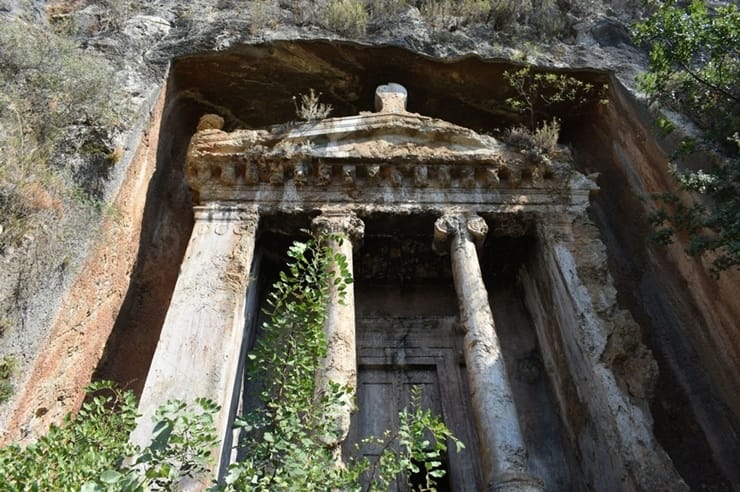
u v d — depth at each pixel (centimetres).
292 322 606
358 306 1223
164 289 1145
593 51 1405
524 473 757
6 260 755
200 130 1183
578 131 1494
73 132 977
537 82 1366
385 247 1178
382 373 1122
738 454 923
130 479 433
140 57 1260
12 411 701
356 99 1435
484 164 1121
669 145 1129
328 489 496
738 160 883
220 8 1442
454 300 1247
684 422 986
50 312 793
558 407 1025
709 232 976
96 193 948
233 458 845
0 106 893
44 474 456
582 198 1120
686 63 1091
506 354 1148
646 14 1567
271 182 1092
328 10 1382
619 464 809
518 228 1112
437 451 529
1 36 979
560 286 1018
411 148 1125
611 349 909
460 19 1473
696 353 1037
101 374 942
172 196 1278
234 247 995
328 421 583
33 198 825
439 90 1416
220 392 802
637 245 1227
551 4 1560
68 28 1288
